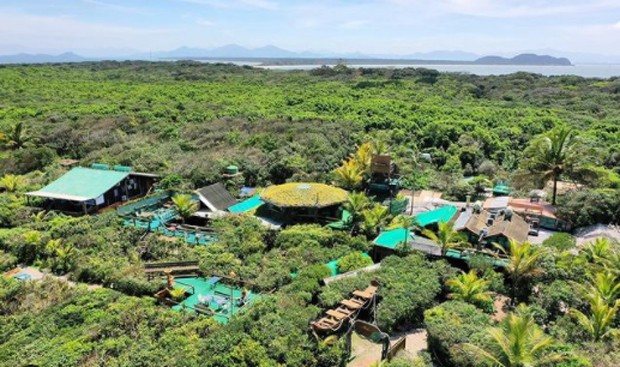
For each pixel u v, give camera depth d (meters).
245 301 23.22
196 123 68.31
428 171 51.34
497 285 24.83
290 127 62.53
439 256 27.94
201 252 28.48
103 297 23.42
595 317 19.91
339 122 66.44
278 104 83.12
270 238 31.44
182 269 26.44
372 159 44.66
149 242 29.84
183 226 33.44
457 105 83.88
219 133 60.59
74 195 36.41
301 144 54.81
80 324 21.39
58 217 34.31
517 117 70.81
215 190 39.31
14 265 28.83
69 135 58.97
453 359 18.48
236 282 25.45
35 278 27.12
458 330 19.56
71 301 23.09
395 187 44.06
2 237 30.61
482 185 44.88
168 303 23.62
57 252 28.42
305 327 20.30
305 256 28.36
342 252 29.36
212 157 49.00
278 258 28.17
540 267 24.59
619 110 76.81
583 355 17.72
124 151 52.50
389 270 25.50
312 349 18.62
